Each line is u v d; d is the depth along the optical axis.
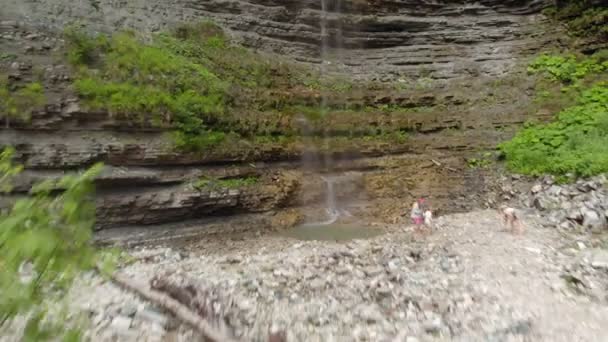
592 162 12.17
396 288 7.15
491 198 13.46
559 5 18.64
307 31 18.64
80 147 9.97
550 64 17.23
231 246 10.40
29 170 9.29
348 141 15.59
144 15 15.27
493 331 5.71
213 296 6.57
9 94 9.78
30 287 1.95
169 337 5.23
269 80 16.00
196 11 16.69
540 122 15.58
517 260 8.40
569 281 7.32
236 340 5.35
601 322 5.96
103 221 9.85
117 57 12.20
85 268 2.17
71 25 12.85
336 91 17.38
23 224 1.99
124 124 10.85
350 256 9.04
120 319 5.50
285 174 13.73
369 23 19.72
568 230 10.27
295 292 7.03
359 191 14.37
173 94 12.33
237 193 12.00
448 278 7.58
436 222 11.86
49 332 2.13
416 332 5.71
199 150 11.95
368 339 5.52
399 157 15.43
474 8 20.03
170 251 9.73
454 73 18.66
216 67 14.96
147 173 10.77
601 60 16.45
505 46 18.88
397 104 17.30
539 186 12.88
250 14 17.69
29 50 11.02
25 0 12.51
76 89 10.52
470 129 16.38
